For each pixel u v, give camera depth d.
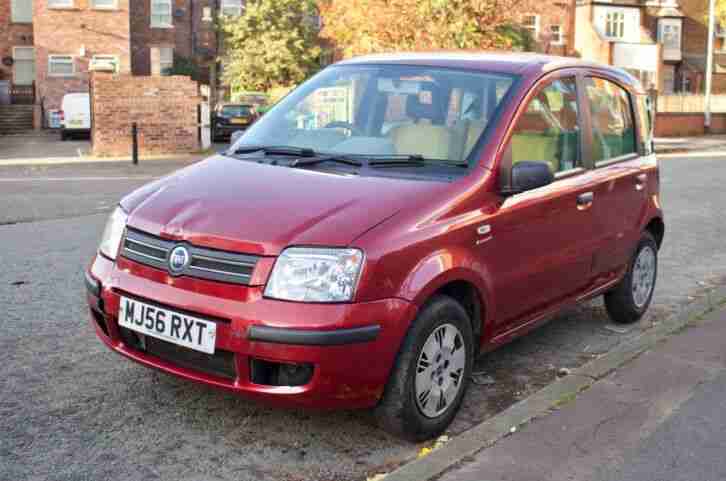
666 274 8.20
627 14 52.47
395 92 5.02
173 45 43.22
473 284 4.30
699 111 39.66
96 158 21.72
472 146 4.57
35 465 3.82
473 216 4.30
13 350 5.36
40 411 4.41
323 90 5.27
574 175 5.28
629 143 6.16
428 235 4.02
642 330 6.34
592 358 5.67
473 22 24.33
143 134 22.31
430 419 4.14
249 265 3.77
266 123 5.25
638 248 6.30
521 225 4.66
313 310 3.67
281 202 4.08
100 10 38.66
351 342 3.70
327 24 27.56
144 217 4.19
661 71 50.28
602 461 3.99
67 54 38.56
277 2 41.03
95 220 10.62
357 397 3.81
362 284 3.73
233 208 4.05
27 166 19.09
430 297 4.09
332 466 3.92
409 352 3.92
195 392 4.72
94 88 21.81
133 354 4.15
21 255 8.25
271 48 40.62
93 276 4.31
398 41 25.17
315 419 4.42
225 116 31.30
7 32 41.59
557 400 4.70
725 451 4.13
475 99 4.83
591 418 4.48
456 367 4.26
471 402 4.82
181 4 43.00
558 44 49.44
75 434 4.16
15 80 41.97
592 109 5.62
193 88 22.45
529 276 4.81
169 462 3.90
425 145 4.63
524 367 5.46
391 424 4.01
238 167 4.62
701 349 5.69
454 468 3.86
